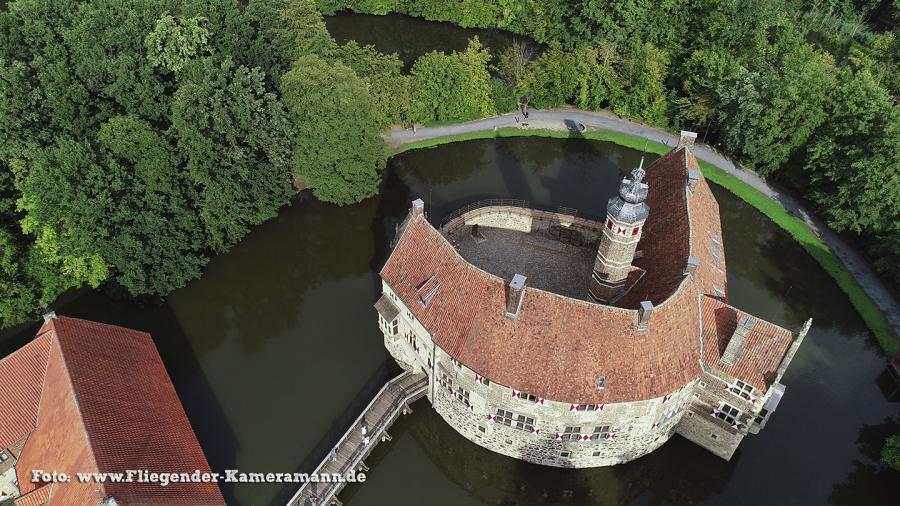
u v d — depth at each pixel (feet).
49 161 180.55
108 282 207.10
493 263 223.30
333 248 242.58
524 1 376.48
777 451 178.81
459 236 233.55
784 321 217.56
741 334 150.41
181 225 204.13
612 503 173.47
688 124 297.53
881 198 222.28
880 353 206.80
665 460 174.81
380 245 243.40
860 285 227.20
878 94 233.55
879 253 228.84
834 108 243.40
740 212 260.83
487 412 163.43
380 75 278.26
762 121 252.42
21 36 224.94
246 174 211.20
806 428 184.85
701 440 172.04
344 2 400.67
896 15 346.13
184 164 209.36
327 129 218.18
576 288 214.90
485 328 154.30
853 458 177.99
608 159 288.30
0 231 190.70
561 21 353.10
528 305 151.74
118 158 190.19
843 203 237.25
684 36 306.55
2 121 195.21
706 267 177.06
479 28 396.57
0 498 152.25
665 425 164.04
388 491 173.88
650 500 173.06
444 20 399.24
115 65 213.87
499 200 251.60
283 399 190.08
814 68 247.91
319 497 160.04
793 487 171.32
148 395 159.53
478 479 179.01
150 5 233.55
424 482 176.24
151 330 209.97
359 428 173.17
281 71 255.29
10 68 202.08
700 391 162.61
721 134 281.54
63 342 154.61
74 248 188.34
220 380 195.42
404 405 179.63
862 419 187.93
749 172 275.80
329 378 196.34
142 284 198.18
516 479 176.04
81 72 214.07
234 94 206.80
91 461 132.05
